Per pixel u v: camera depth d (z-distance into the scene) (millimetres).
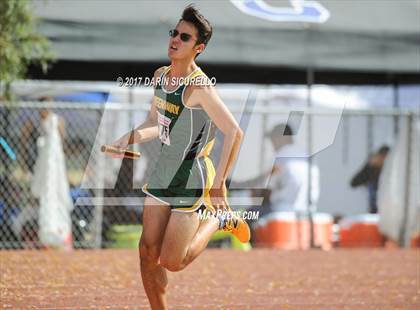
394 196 41688
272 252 38188
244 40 40906
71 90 39938
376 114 40781
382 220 42000
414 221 42094
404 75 47250
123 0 40062
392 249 40625
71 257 34375
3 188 36688
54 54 36531
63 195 36812
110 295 25531
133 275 29797
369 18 42781
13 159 34750
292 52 41562
